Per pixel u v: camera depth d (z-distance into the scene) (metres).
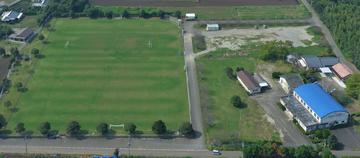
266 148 190.38
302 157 189.00
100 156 192.50
